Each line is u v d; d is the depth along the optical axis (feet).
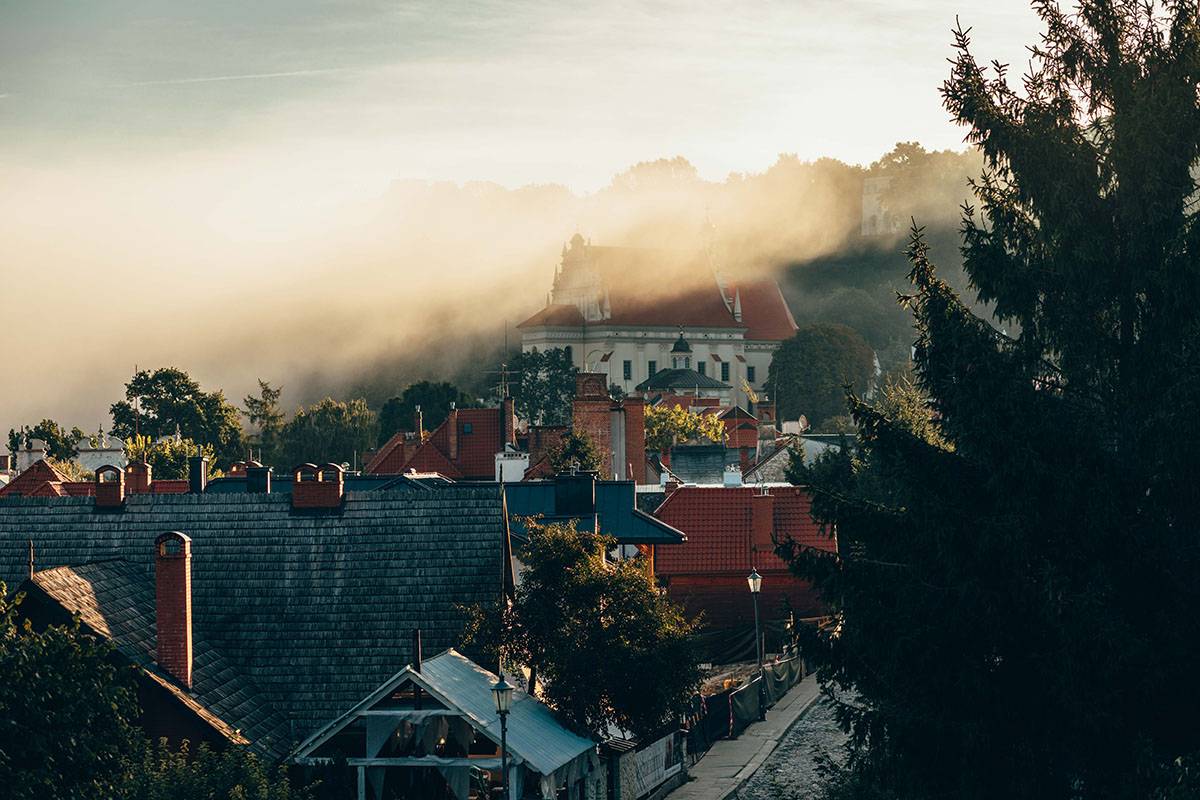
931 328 88.74
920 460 88.12
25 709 77.25
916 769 83.20
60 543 133.08
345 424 629.10
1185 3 90.27
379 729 105.70
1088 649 77.87
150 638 113.09
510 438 391.45
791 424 592.60
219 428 608.19
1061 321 88.74
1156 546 82.79
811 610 219.61
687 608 220.43
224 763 95.76
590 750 121.19
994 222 92.07
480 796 112.98
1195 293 83.25
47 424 551.59
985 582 82.43
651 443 472.85
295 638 122.72
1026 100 92.43
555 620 124.67
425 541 128.16
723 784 143.33
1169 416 80.23
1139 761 75.51
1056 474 81.30
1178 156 86.53
